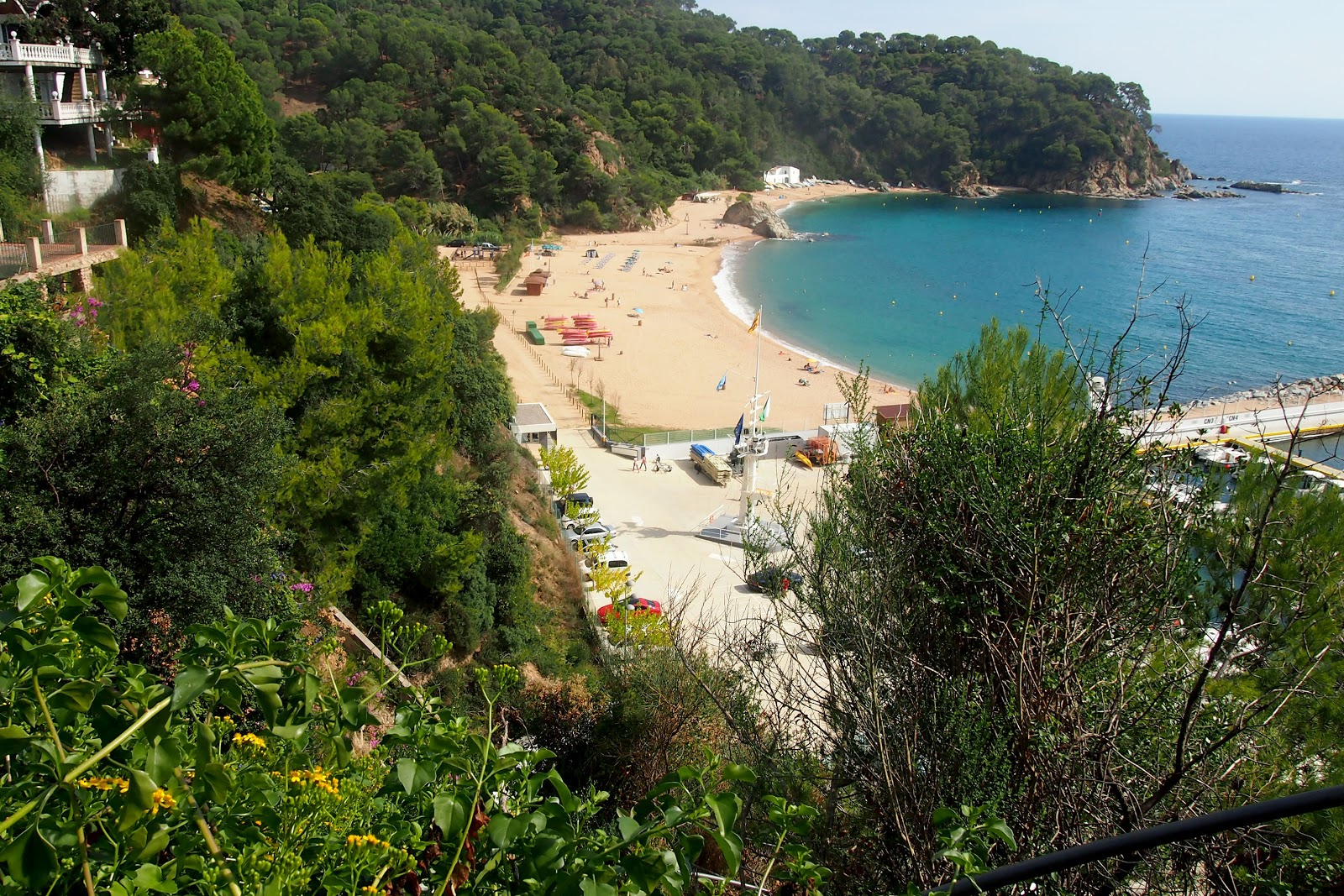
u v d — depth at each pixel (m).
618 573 28.08
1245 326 83.62
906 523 8.34
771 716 9.36
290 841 3.92
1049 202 190.75
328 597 18.70
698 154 178.00
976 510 7.37
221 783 3.75
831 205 182.25
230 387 16.89
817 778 7.95
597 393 62.50
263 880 3.72
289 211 42.97
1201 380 64.00
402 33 142.25
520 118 137.75
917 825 6.49
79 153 40.03
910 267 118.94
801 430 52.97
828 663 7.81
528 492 34.28
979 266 119.12
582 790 12.25
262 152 45.50
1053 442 8.10
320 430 21.02
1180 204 190.25
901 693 7.19
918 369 74.38
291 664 4.24
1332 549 8.97
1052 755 6.05
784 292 103.50
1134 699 6.82
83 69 39.47
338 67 143.00
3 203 30.69
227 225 41.81
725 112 188.75
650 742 12.13
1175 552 7.08
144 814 3.48
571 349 73.06
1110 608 7.05
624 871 4.00
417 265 41.09
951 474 7.93
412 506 23.75
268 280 22.95
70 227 33.16
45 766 3.63
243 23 146.00
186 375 14.54
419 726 4.68
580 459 46.75
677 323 86.38
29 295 14.87
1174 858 6.18
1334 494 9.65
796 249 133.00
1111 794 6.25
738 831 7.46
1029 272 114.38
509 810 4.38
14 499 11.09
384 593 21.83
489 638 23.72
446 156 126.75
